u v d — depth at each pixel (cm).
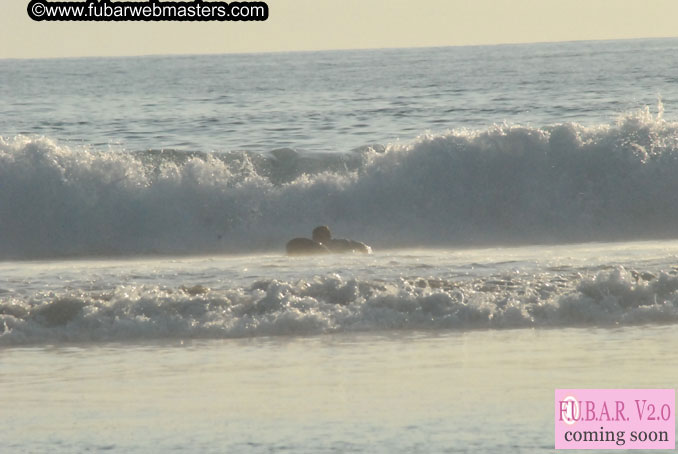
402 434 2372
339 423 2470
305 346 3391
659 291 3900
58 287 4281
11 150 7350
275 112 16250
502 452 2234
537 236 7169
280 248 7088
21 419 2566
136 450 2300
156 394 2797
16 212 7131
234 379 2952
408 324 3684
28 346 3484
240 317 3728
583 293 3875
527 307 3784
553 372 2950
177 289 4044
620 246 6075
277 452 2261
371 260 4916
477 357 3169
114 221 7188
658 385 2789
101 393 2820
